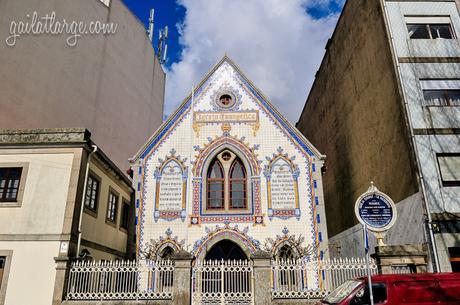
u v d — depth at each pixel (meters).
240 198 17.78
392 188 16.92
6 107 17.81
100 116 24.28
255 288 12.15
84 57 23.27
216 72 19.69
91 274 12.67
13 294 12.43
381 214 12.14
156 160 18.09
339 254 24.36
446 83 16.25
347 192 22.84
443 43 16.92
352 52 21.92
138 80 29.59
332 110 25.75
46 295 12.34
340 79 24.05
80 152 14.05
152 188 17.61
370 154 19.36
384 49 17.62
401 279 8.52
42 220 13.23
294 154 18.11
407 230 15.37
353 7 21.72
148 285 15.73
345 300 8.35
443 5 17.64
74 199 13.42
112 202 17.55
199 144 18.31
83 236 14.16
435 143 15.18
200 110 18.92
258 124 18.62
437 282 8.49
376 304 8.26
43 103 19.92
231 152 18.45
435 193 14.45
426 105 15.82
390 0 17.78
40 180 13.73
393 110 16.77
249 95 19.19
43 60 20.20
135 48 29.41
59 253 12.77
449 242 13.79
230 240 16.77
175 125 18.66
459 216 14.03
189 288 12.08
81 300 12.29
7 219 13.30
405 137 15.62
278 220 17.03
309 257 16.27
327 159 27.08
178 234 16.83
